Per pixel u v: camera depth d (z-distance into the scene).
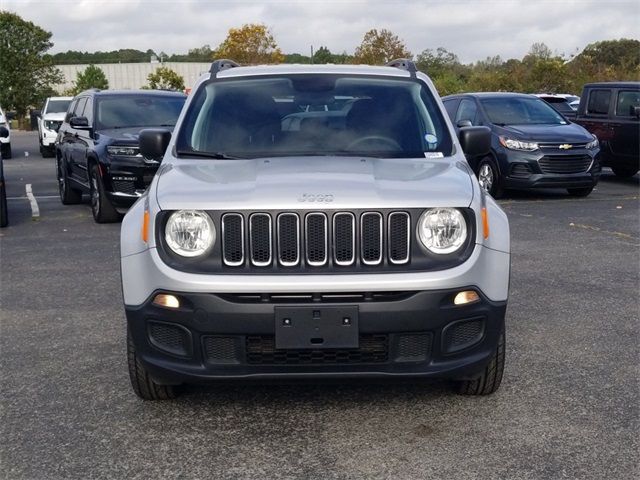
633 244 9.27
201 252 3.95
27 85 61.12
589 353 5.30
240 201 3.94
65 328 6.07
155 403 4.53
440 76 45.19
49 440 4.04
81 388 4.78
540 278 7.53
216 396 4.62
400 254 3.95
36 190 16.36
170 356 4.01
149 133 5.14
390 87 5.43
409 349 3.96
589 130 16.25
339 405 4.45
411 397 4.55
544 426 4.12
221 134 5.07
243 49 52.25
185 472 3.67
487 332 4.06
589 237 9.74
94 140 11.42
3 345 5.66
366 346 3.93
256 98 5.31
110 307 6.67
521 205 12.80
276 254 3.93
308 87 5.39
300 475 3.62
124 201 10.98
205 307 3.86
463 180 4.31
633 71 41.53
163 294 3.93
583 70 41.22
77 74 69.25
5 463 3.78
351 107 5.24
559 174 13.17
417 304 3.87
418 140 5.03
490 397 4.54
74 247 9.52
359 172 4.35
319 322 3.83
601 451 3.82
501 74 41.56
